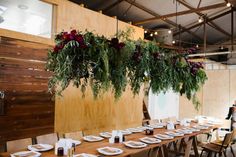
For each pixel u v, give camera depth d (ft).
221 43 33.09
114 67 9.64
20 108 12.85
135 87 11.05
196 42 32.42
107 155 8.84
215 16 25.89
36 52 13.64
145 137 12.23
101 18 17.07
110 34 17.66
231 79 26.11
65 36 8.36
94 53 8.64
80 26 15.66
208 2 22.27
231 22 26.89
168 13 23.75
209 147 15.48
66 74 8.34
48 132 14.02
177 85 13.41
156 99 24.70
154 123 17.25
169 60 12.76
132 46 10.10
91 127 16.33
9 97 12.43
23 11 13.32
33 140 10.36
